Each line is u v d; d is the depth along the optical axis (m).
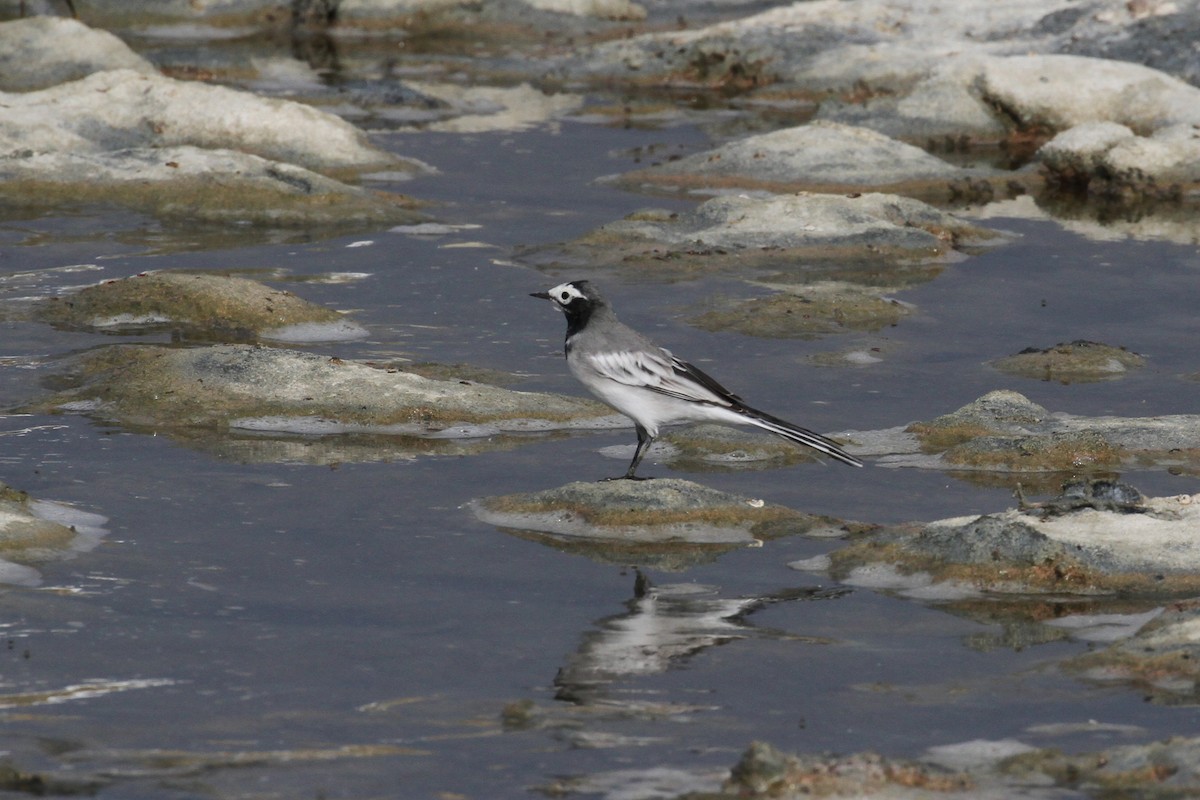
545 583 11.88
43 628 10.74
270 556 12.27
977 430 15.56
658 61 38.19
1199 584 11.62
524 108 35.00
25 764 8.80
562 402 16.33
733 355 18.52
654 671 10.30
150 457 14.55
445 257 22.84
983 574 11.78
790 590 11.78
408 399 16.00
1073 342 18.64
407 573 12.01
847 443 15.49
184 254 22.48
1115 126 28.53
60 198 25.11
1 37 33.81
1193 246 24.08
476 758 8.99
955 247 23.83
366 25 43.66
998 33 36.72
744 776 8.53
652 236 23.75
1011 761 8.84
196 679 10.05
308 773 8.78
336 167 27.98
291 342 18.67
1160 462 14.81
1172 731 9.30
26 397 16.25
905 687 10.03
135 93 28.52
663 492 13.24
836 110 33.12
